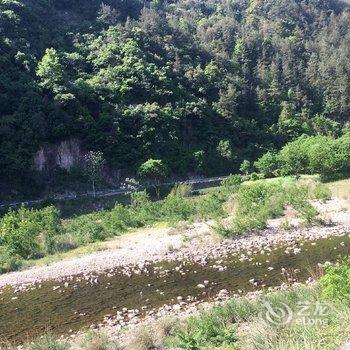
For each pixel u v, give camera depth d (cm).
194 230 2938
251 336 796
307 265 1945
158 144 7562
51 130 6875
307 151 6297
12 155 6319
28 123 6706
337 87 10900
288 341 689
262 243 2406
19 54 7775
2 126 6469
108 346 1194
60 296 1891
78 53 9119
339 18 15600
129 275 2088
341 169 5769
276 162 6606
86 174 6769
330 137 8644
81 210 5559
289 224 2772
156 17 11238
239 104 9744
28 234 2819
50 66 7544
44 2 10294
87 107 7612
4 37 8144
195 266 2111
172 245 2570
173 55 10238
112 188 6862
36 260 2612
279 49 12400
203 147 8275
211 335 1038
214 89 9756
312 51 12850
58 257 2600
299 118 10025
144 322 1455
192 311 1498
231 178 5450
